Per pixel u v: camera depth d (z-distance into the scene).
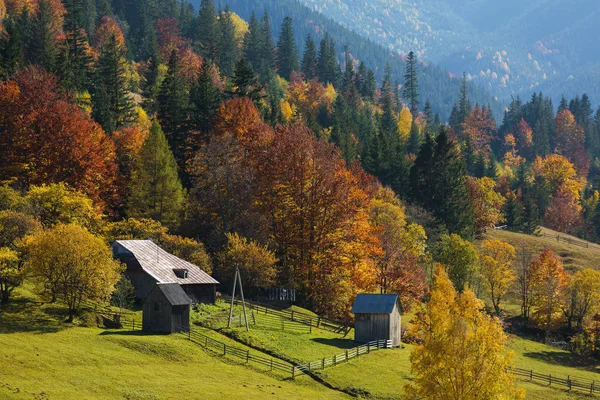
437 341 60.25
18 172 109.88
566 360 111.25
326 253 106.31
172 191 115.38
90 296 80.12
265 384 69.62
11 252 81.44
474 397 58.50
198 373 69.50
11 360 63.56
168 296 81.06
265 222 111.25
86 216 100.75
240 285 87.12
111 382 62.66
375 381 75.44
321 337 91.12
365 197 112.06
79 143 113.69
